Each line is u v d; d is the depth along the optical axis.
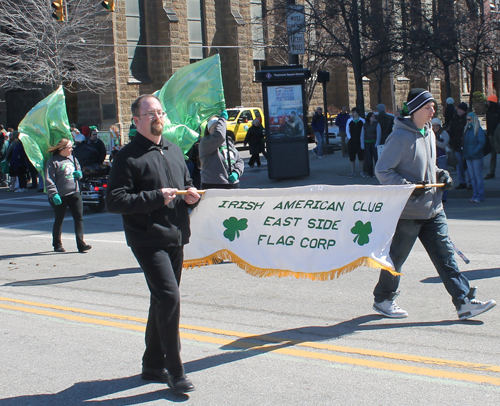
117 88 33.81
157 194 3.78
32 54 29.30
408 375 4.12
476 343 4.65
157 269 3.87
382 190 4.72
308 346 4.81
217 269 7.84
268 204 4.78
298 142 17.06
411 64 26.20
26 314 6.12
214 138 7.64
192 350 4.86
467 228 9.94
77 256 9.22
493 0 30.55
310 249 4.76
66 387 4.22
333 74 44.34
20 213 15.11
